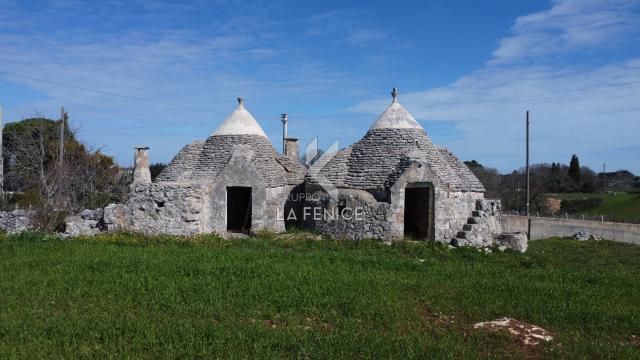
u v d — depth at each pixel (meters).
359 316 9.79
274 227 23.45
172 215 20.80
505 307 10.85
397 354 7.88
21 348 7.57
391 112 23.94
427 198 23.34
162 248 16.31
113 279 11.52
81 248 15.84
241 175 22.55
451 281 13.10
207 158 25.72
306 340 8.21
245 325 8.84
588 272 16.14
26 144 38.16
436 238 21.33
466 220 22.64
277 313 9.77
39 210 22.44
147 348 7.80
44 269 12.50
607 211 51.66
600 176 90.44
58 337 8.05
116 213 20.66
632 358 8.34
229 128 26.22
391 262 15.19
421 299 11.17
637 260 22.11
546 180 71.44
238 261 14.13
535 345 8.75
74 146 36.78
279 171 24.84
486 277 13.96
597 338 9.47
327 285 11.60
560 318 10.41
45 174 31.30
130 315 9.19
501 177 63.19
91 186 30.34
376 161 22.53
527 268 16.44
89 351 7.59
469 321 10.01
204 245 17.42
